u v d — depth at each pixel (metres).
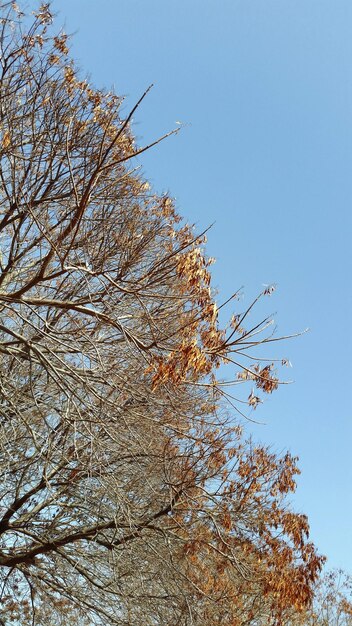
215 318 8.43
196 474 12.81
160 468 12.59
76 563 12.17
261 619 14.40
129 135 11.18
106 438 11.27
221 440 12.95
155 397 11.59
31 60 10.73
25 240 10.95
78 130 10.70
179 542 12.72
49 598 13.13
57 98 10.83
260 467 12.89
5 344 9.98
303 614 15.45
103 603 12.58
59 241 8.48
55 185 10.55
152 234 10.79
